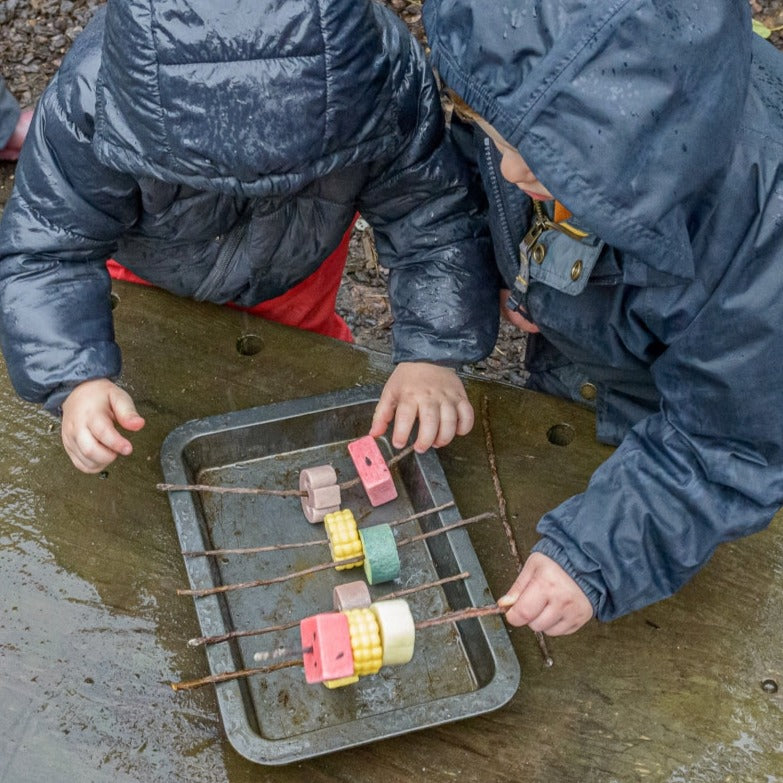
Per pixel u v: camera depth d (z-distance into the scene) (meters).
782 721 1.41
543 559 1.39
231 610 1.47
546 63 1.07
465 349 1.75
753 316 1.28
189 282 1.82
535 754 1.36
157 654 1.42
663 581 1.41
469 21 1.11
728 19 1.09
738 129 1.24
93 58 1.52
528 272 1.68
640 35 1.05
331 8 1.25
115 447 1.48
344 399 1.68
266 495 1.61
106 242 1.64
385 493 1.59
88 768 1.32
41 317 1.58
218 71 1.25
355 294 2.73
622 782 1.34
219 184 1.32
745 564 1.57
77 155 1.52
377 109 1.36
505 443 1.71
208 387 1.73
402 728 1.33
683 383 1.39
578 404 1.78
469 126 1.78
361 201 1.80
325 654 1.29
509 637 1.46
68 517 1.55
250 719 1.34
